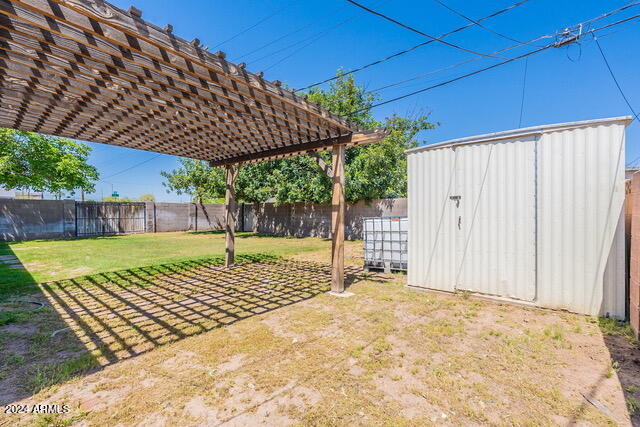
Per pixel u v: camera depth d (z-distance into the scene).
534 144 3.94
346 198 11.76
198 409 1.86
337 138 4.80
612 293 3.44
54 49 2.27
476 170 4.41
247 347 2.75
